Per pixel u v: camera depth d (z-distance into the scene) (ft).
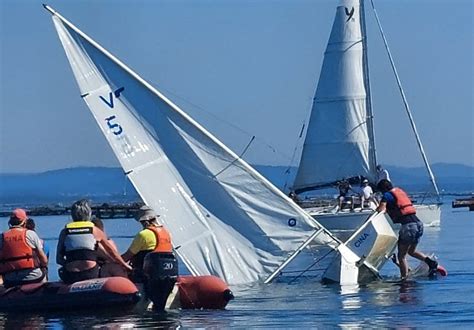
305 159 237.66
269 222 115.24
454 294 100.32
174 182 116.98
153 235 94.17
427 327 78.54
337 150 235.20
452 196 647.15
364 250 116.37
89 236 92.07
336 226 200.44
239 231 115.55
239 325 83.05
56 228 296.92
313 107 237.04
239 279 114.93
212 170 115.85
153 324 84.23
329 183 235.81
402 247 118.32
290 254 114.83
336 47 234.58
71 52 118.83
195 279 95.35
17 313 90.99
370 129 234.38
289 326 81.66
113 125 118.11
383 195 118.73
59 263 92.48
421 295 100.37
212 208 115.96
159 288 91.40
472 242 187.73
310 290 109.29
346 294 104.06
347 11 233.76
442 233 221.05
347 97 233.96
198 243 115.96
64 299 90.43
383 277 121.49
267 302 99.09
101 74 118.73
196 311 92.73
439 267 120.16
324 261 151.43
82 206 92.99
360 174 233.55
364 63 234.58
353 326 80.33
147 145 117.50
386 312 88.22
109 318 88.12
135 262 94.84
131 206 359.87
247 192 115.24
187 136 116.16
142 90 117.50
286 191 240.94
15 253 92.58
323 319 85.20
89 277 91.66
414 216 118.21
